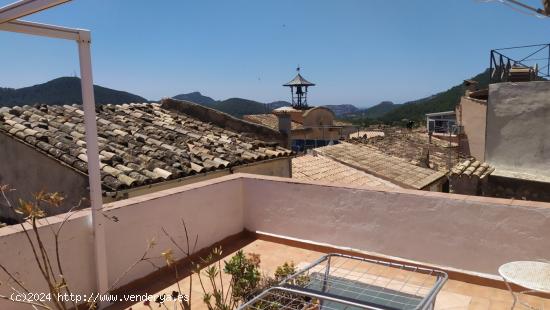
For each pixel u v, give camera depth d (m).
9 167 7.58
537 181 7.68
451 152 18.39
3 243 3.55
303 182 5.70
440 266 4.77
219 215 5.84
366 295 4.22
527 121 8.09
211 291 4.60
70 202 6.45
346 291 4.27
